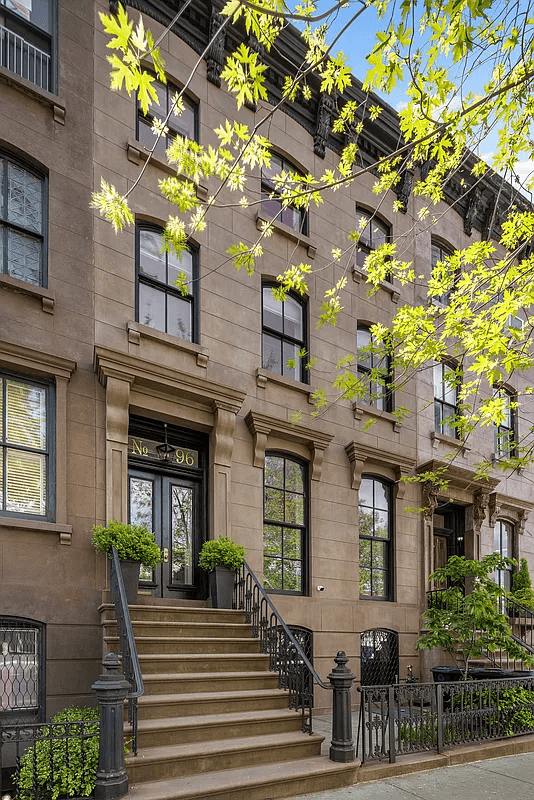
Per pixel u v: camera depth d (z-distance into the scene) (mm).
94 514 8641
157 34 10664
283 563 11312
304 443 11852
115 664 5762
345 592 11969
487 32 5773
